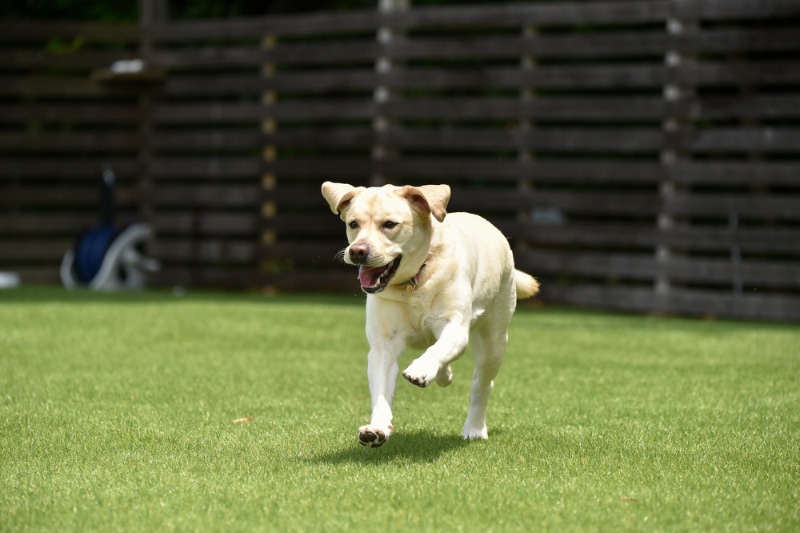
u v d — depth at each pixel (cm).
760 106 1179
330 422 564
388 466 465
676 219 1248
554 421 581
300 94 1642
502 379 718
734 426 563
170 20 1814
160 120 1522
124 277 1527
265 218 1460
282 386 676
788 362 804
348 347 855
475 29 1603
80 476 446
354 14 1391
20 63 1527
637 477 449
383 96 1382
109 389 655
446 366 520
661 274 1240
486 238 523
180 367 746
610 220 1527
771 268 1182
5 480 441
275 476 445
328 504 404
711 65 1201
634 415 596
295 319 1041
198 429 543
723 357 830
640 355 838
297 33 1432
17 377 694
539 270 1306
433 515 391
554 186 1520
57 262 1606
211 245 1484
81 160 1543
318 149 1577
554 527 378
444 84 1348
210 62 1488
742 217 1230
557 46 1284
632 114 1245
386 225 475
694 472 459
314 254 1434
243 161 1475
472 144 1335
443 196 475
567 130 1282
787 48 1166
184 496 414
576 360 806
